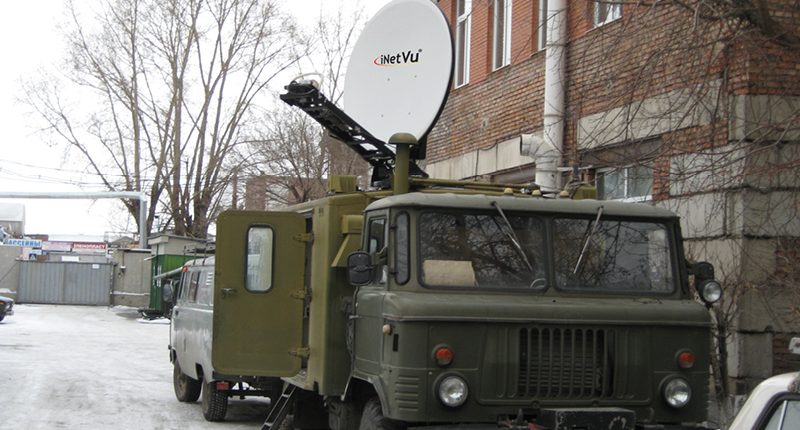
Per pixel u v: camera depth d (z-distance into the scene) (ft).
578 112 37.96
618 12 39.63
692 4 29.09
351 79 35.12
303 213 31.19
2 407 43.29
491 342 22.38
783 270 32.99
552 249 24.23
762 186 32.60
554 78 42.47
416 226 23.59
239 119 145.89
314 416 31.71
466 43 60.70
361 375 25.02
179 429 38.29
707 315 23.80
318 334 28.17
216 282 28.99
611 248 24.66
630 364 23.06
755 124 30.68
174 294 50.65
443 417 22.00
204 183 146.30
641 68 30.19
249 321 29.07
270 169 136.56
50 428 37.73
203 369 39.83
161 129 149.48
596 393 22.84
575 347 22.79
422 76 33.17
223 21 144.15
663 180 32.99
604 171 41.19
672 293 24.71
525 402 22.40
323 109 30.96
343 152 90.99
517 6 52.75
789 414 13.97
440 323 22.18
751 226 32.68
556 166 41.11
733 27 30.04
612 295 24.12
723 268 33.42
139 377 58.03
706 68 30.04
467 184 29.55
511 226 24.18
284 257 29.50
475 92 57.82
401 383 22.03
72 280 154.10
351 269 23.77
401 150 27.73
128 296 150.10
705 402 23.61
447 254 23.62
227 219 29.25
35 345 79.30
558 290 23.89
